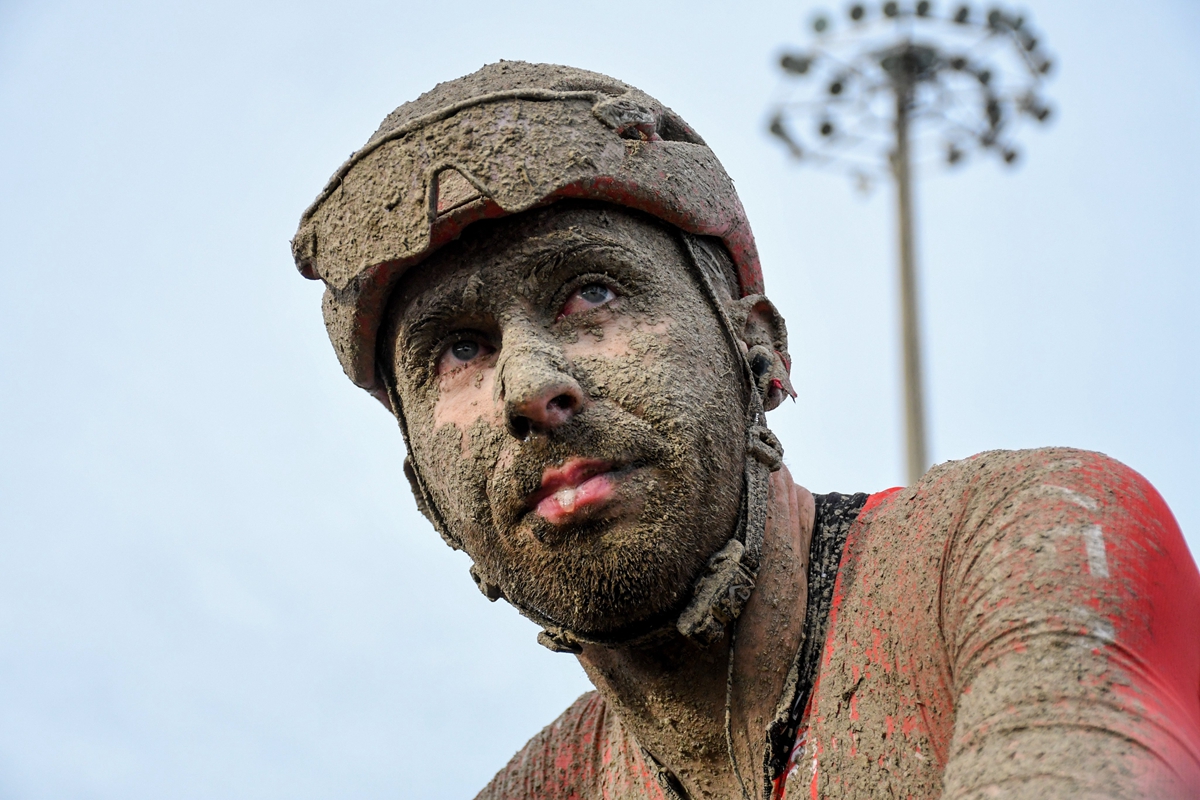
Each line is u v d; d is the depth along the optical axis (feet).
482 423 11.14
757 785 11.03
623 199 11.43
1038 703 8.71
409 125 11.49
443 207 11.21
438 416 11.50
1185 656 9.34
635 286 11.33
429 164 11.34
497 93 11.46
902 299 39.93
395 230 11.37
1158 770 8.30
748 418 11.60
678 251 11.74
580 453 10.73
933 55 41.24
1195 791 8.46
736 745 11.15
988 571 9.63
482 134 11.31
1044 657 8.92
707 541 10.96
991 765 8.50
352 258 11.65
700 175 11.86
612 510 10.68
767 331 12.36
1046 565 9.38
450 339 11.52
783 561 11.23
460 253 11.38
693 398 11.05
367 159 11.66
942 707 9.98
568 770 12.96
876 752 10.12
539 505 10.83
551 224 11.30
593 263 11.27
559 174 11.20
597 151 11.34
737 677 11.10
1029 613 9.17
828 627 10.94
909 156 41.06
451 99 11.71
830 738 10.38
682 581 10.87
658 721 11.43
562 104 11.44
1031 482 10.10
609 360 11.02
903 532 10.80
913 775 9.94
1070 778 8.20
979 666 9.24
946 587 10.15
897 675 10.25
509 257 11.25
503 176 11.18
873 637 10.50
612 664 11.54
